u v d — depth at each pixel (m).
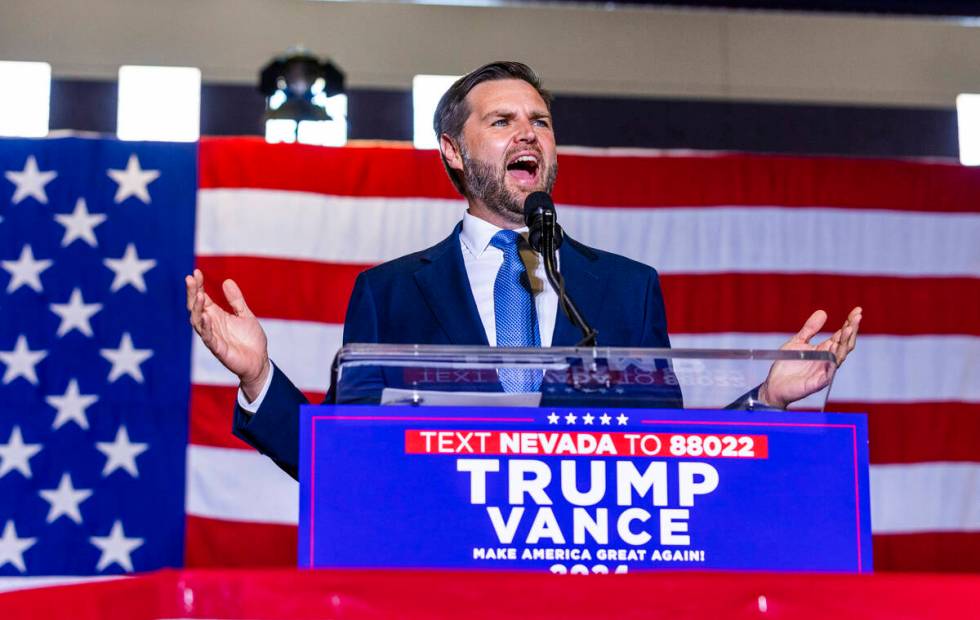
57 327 6.50
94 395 6.45
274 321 6.53
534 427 2.38
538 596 1.89
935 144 9.79
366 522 2.32
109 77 9.45
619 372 2.55
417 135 9.55
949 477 6.73
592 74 9.77
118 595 1.85
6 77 9.38
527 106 3.65
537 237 3.00
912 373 6.83
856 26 10.00
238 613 1.85
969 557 6.66
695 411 2.43
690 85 9.79
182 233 6.64
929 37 10.01
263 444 2.97
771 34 9.95
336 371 2.53
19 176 6.65
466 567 2.32
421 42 9.80
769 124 9.68
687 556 2.37
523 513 2.35
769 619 1.90
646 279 3.52
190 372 6.50
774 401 2.66
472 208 3.68
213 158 6.73
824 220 6.95
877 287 6.91
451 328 3.38
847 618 1.91
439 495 2.34
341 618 1.86
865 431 2.47
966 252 7.00
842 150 9.71
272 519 6.36
